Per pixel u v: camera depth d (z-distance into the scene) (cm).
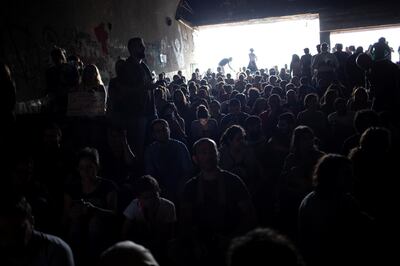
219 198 370
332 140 717
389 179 368
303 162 476
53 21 1065
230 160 514
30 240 274
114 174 583
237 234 365
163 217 402
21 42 917
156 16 1973
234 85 1448
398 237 333
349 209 309
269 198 532
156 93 846
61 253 285
